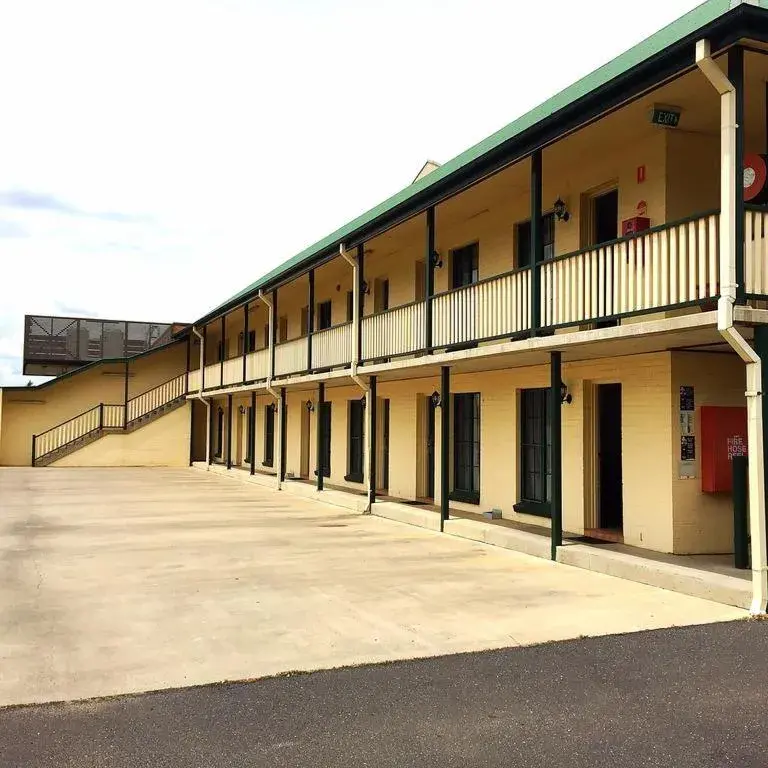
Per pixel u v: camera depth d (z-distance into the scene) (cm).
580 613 677
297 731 425
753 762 384
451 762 387
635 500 957
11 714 449
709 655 556
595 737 416
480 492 1298
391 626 638
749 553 802
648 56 752
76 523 1283
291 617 668
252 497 1733
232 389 2255
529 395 1205
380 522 1305
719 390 936
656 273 752
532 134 897
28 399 2883
